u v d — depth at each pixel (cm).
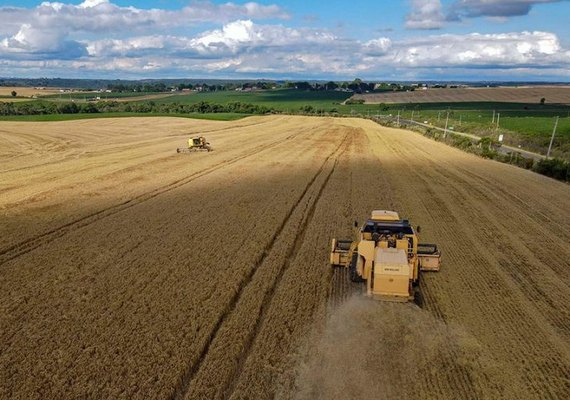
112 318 1157
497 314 1207
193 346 1034
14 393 890
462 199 2598
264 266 1493
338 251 1423
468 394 895
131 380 924
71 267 1487
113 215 2111
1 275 1429
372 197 2556
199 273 1428
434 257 1415
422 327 1123
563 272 1520
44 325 1130
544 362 1000
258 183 2897
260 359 992
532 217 2239
